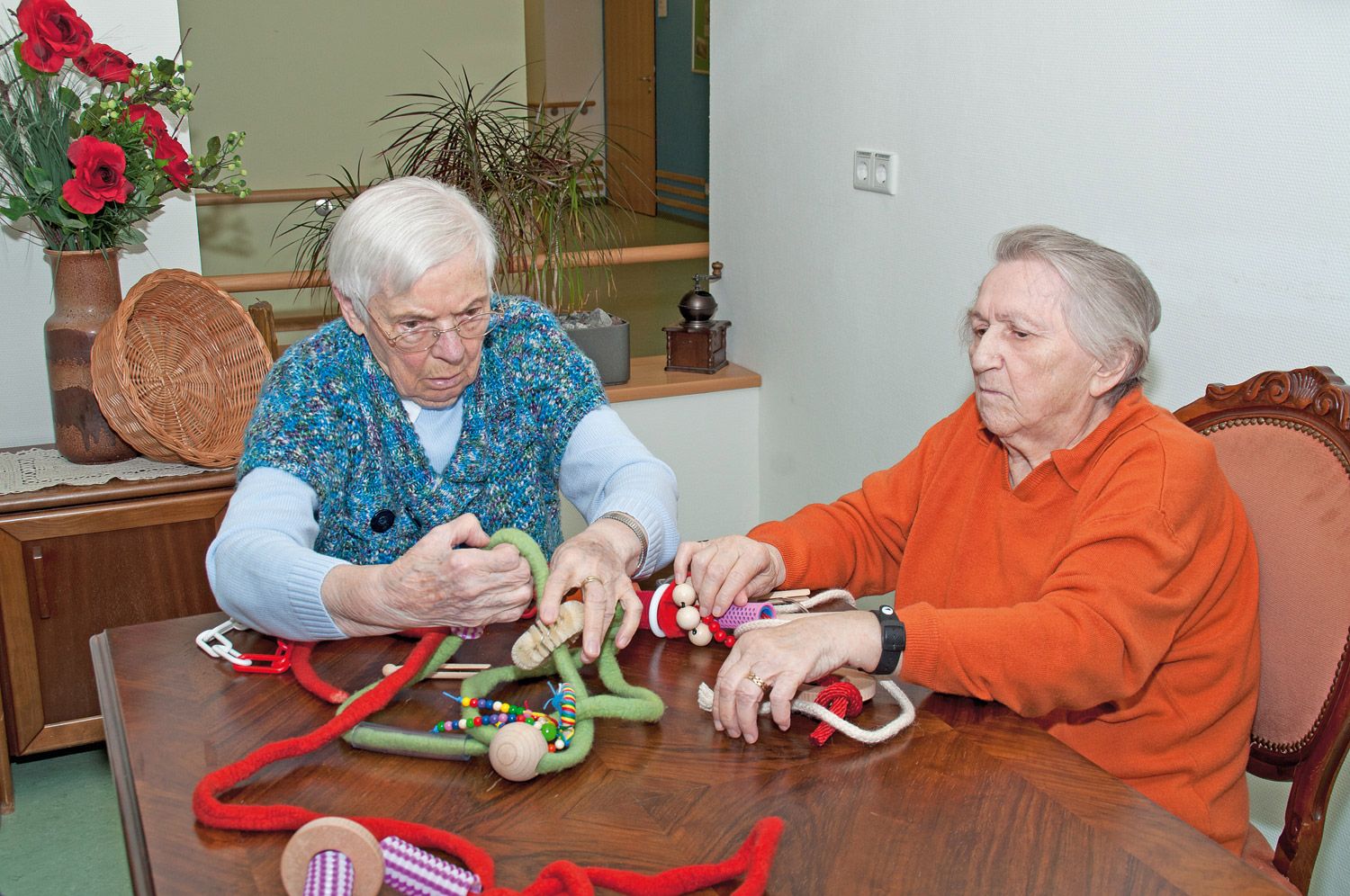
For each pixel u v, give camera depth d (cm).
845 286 270
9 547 213
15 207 212
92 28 236
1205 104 171
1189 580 122
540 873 83
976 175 222
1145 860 86
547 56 875
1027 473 136
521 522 154
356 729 101
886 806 92
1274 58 160
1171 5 175
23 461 231
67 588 219
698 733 104
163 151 219
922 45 232
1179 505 119
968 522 140
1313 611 127
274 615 117
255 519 125
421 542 109
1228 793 133
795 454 304
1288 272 162
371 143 468
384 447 144
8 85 215
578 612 107
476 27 470
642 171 852
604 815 91
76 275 219
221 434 229
